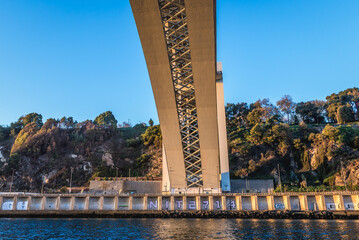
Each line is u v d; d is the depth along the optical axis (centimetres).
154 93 5575
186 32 4856
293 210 5741
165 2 4294
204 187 6725
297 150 9294
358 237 3109
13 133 13600
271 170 8869
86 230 3819
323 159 8506
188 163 6744
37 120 14550
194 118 6275
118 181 8175
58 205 6384
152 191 8081
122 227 4134
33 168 10294
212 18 4128
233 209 6156
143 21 4353
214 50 4634
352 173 7600
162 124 6119
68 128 12106
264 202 6175
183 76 5597
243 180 8044
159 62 5031
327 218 5459
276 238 3073
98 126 12219
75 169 10225
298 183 8356
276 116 10988
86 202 6362
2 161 11625
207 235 3306
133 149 11325
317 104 12781
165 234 3406
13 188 9750
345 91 12500
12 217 6103
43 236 3309
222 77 7550
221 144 7256
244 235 3297
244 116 12581
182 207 6262
